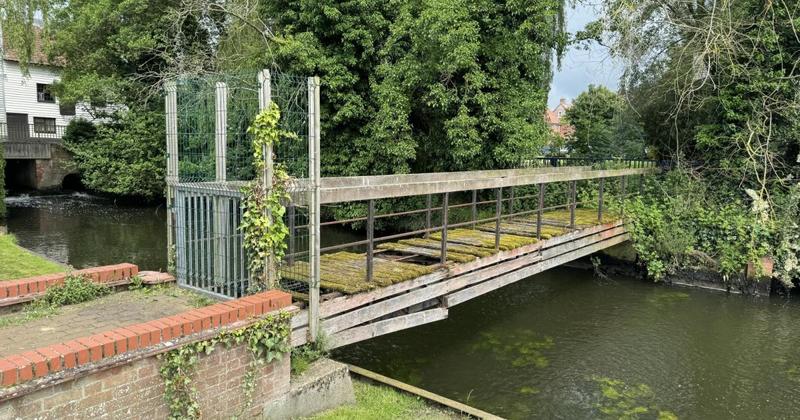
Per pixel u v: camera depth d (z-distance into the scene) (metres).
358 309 4.68
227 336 3.22
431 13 10.91
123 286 4.44
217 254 4.22
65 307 4.01
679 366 6.43
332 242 12.97
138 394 2.82
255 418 3.44
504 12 11.56
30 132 25.11
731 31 9.92
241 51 13.98
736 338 7.41
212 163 4.49
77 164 19.20
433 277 5.57
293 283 4.56
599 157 14.76
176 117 4.56
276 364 3.57
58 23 18.27
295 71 12.90
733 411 5.38
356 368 5.00
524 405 5.36
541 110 12.57
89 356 2.60
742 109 10.46
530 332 7.51
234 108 4.43
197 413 3.06
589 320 8.09
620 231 10.48
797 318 8.34
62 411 2.52
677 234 10.14
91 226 14.75
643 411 5.31
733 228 9.80
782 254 9.34
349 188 4.32
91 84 16.25
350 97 12.94
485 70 11.89
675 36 11.75
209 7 13.80
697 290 9.94
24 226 14.47
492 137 12.11
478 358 6.51
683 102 11.54
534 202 13.07
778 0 10.02
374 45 12.95
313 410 3.84
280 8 13.47
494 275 6.64
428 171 13.70
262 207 3.87
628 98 12.62
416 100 12.52
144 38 15.38
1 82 23.70
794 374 6.27
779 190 10.11
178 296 4.32
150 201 18.89
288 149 4.45
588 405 5.40
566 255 8.49
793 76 9.76
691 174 11.27
